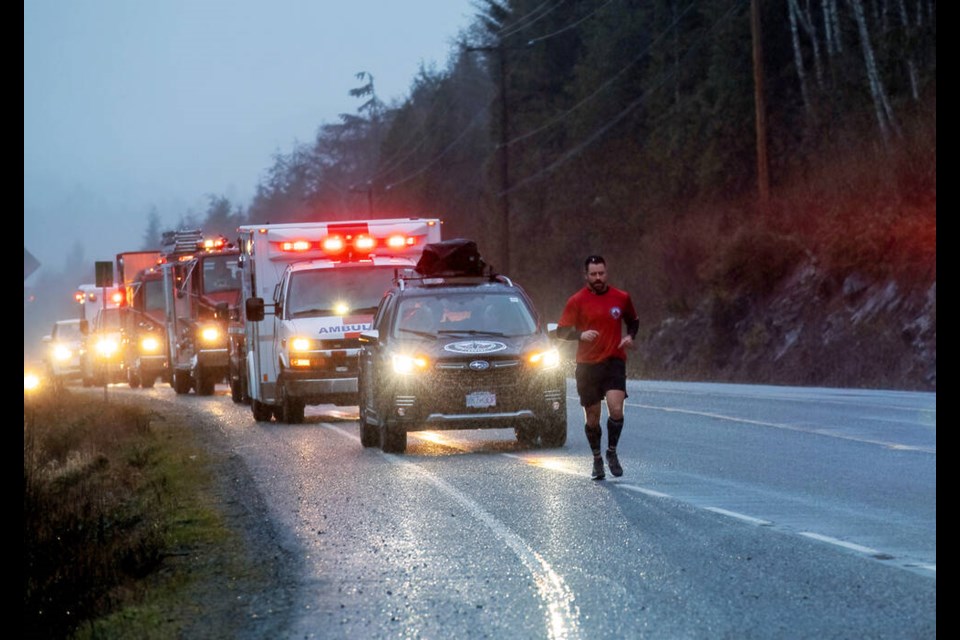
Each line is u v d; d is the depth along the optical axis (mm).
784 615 17609
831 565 20828
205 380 89000
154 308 105188
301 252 58781
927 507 26719
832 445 39031
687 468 34750
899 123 98000
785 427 45219
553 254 154250
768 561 21359
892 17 106688
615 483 32000
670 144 131750
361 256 58219
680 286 115062
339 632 17859
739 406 55688
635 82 150250
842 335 86750
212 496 33625
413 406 40250
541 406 40469
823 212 99250
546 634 17094
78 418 61188
